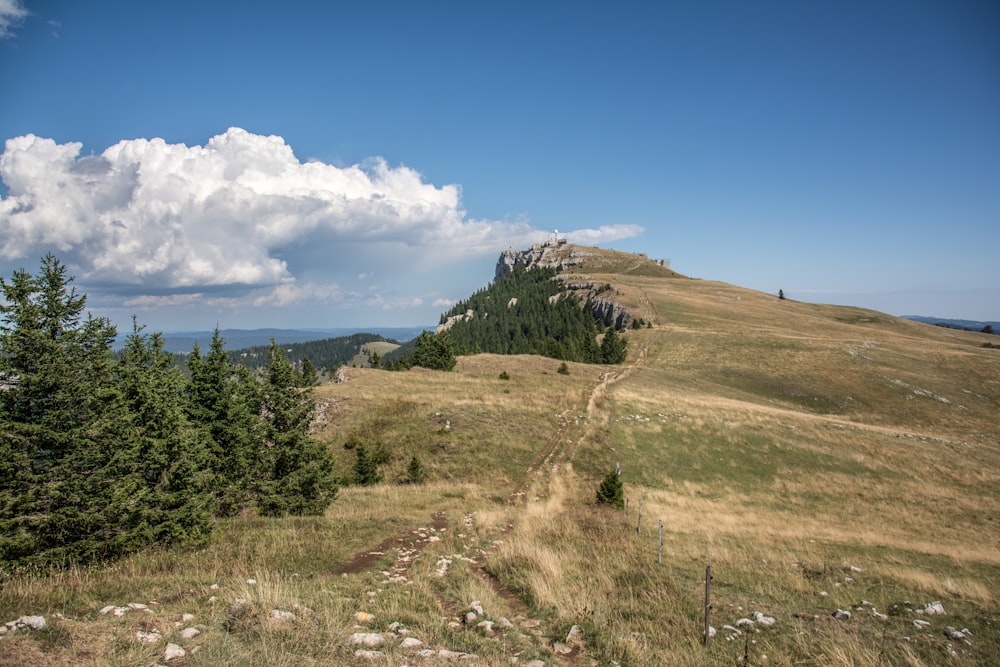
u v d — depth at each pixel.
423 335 78.12
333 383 57.75
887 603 12.82
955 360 83.94
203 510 15.37
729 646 9.37
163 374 21.03
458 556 14.83
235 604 8.38
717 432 41.75
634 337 100.81
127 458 13.66
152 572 11.71
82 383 13.21
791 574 15.26
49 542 12.32
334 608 9.09
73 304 13.57
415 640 7.91
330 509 21.78
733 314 128.62
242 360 22.97
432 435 37.94
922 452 42.16
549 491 28.56
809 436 43.09
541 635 9.28
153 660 6.42
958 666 9.02
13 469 12.09
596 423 41.09
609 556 15.73
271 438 21.81
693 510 27.27
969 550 22.12
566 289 192.50
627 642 8.87
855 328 123.88
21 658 6.12
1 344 12.43
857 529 25.67
